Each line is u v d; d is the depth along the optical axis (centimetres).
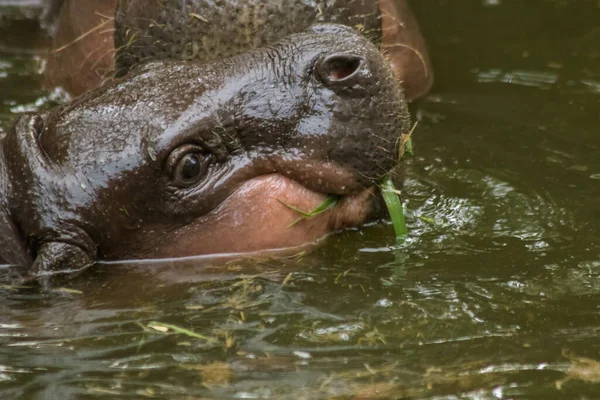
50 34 2427
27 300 1338
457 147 1816
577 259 1411
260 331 1239
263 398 1094
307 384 1118
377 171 1416
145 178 1380
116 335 1245
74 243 1389
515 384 1109
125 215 1395
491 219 1547
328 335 1224
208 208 1408
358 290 1333
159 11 1628
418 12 2541
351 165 1397
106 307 1315
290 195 1417
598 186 1647
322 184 1402
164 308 1305
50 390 1127
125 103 1411
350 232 1491
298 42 1433
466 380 1120
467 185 1659
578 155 1772
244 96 1393
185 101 1393
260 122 1387
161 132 1373
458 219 1547
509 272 1378
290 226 1434
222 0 1586
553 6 2567
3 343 1235
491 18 2508
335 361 1167
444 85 2128
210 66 1438
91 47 1938
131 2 1703
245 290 1340
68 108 1444
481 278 1360
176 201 1397
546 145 1817
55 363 1186
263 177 1412
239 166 1401
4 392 1127
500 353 1174
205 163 1397
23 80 2164
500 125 1916
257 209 1413
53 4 2500
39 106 2011
